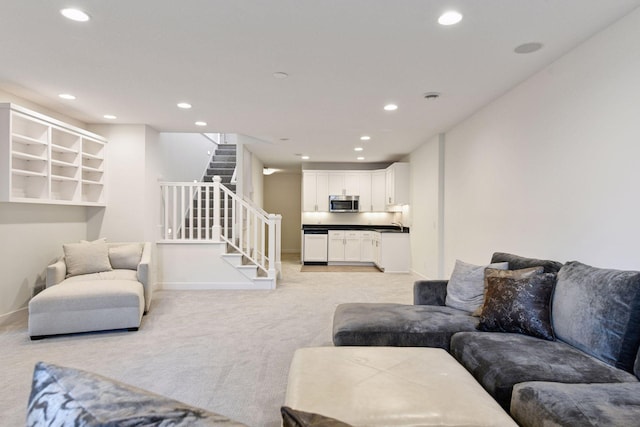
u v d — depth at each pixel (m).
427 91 3.70
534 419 1.46
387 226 9.09
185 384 2.50
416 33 2.53
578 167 2.68
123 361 2.88
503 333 2.36
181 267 5.58
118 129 5.12
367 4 2.18
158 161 5.59
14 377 2.58
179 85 3.57
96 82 3.51
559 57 2.88
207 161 8.48
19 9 2.25
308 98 3.95
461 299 3.05
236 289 5.60
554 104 2.96
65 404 0.67
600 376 1.71
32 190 4.03
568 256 2.78
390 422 1.35
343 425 0.71
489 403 1.50
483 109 4.24
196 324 3.85
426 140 6.16
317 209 8.76
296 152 7.46
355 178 8.79
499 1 2.14
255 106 4.25
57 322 3.36
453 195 5.21
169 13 2.30
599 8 2.19
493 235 4.00
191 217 5.60
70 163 4.48
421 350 2.10
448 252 5.42
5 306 3.82
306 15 2.31
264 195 10.73
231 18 2.35
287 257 9.96
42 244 4.31
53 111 4.46
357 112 4.46
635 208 2.19
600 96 2.47
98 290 3.52
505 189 3.74
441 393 1.55
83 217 5.05
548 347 2.06
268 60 2.99
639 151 2.17
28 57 2.95
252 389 2.44
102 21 2.40
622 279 1.88
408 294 5.35
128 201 5.12
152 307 4.52
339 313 2.95
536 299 2.33
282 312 4.33
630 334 1.78
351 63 3.04
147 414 0.62
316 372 1.76
